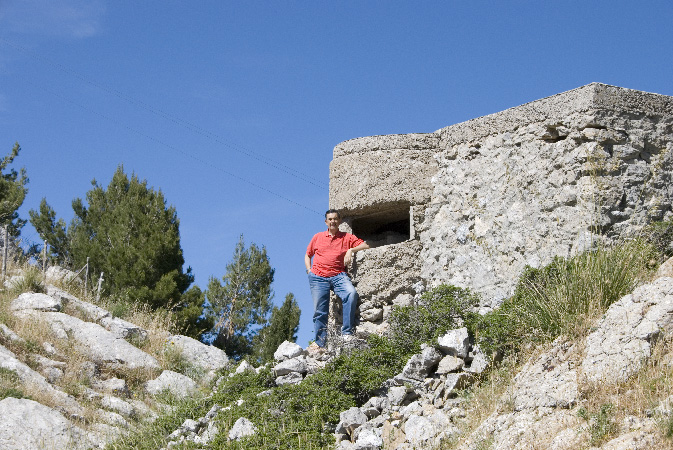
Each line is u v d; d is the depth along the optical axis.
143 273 19.53
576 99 9.95
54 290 14.06
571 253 9.62
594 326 7.66
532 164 10.30
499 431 7.12
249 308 21.97
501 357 8.48
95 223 22.75
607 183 9.71
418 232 11.45
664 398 6.46
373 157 11.80
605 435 6.28
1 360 10.95
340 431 8.38
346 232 11.57
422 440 7.68
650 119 10.22
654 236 9.55
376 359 9.19
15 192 22.36
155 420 10.19
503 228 10.48
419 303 9.89
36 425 9.62
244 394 9.76
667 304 7.26
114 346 12.52
